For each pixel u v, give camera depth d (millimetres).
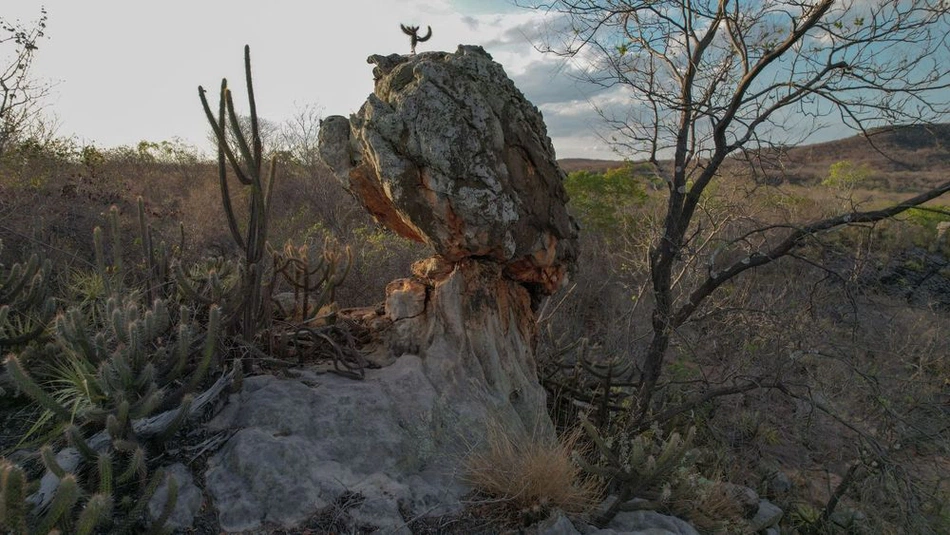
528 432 4469
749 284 6324
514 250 4391
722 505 4527
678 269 6859
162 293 4559
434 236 4207
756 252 4988
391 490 3326
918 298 9453
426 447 3820
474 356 4441
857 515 5375
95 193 9125
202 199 10875
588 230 11227
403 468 3631
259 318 4547
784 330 5277
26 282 4363
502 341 4684
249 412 3615
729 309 5422
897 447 4977
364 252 8734
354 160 4598
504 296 4848
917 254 10812
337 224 11414
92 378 3180
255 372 4188
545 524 3416
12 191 7781
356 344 4902
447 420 4051
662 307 5281
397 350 4645
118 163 14023
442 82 4141
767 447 6059
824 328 5648
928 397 5656
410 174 4090
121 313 3422
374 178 4469
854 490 5859
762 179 5410
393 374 4273
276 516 3037
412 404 4020
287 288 6785
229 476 3197
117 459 3062
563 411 5414
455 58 4406
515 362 4715
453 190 4023
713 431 5621
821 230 4770
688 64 5082
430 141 3998
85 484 2969
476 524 3398
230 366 4102
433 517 3334
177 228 8633
